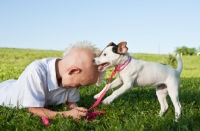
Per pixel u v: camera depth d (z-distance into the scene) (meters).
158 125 1.20
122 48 1.37
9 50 8.27
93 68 1.27
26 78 1.30
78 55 1.26
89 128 1.20
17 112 1.31
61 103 1.49
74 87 1.32
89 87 2.26
